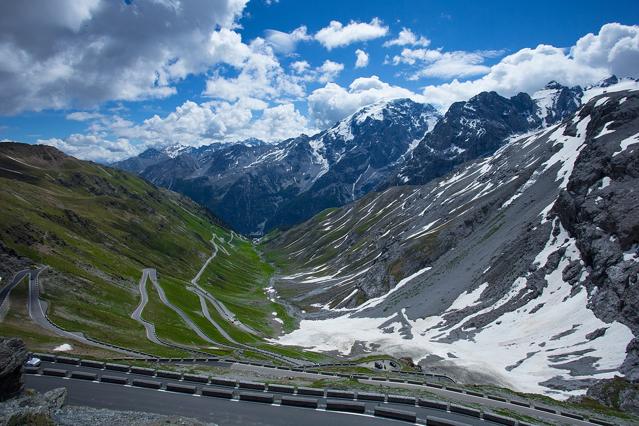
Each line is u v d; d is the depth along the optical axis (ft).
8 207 544.21
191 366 202.08
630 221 341.21
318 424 126.00
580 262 374.84
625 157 402.72
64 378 161.07
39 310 331.36
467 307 442.91
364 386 164.96
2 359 123.65
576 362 275.80
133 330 363.97
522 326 354.54
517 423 128.77
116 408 135.23
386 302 578.25
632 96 515.09
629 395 220.64
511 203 613.52
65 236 547.90
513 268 447.83
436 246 650.02
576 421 150.82
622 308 301.84
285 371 227.40
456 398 169.78
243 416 131.64
